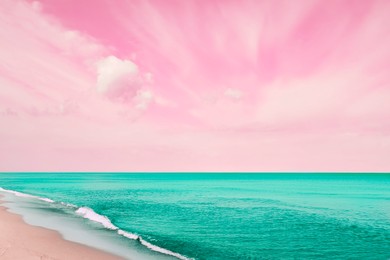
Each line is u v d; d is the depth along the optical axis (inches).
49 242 657.6
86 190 2805.1
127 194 2368.4
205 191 2908.5
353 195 2516.0
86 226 911.7
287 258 665.6
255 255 677.3
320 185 4416.8
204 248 716.7
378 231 975.0
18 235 703.1
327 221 1162.6
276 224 1074.1
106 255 589.3
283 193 2711.6
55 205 1480.1
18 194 2124.8
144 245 699.4
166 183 4909.0
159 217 1176.2
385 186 4101.9
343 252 724.7
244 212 1368.1
